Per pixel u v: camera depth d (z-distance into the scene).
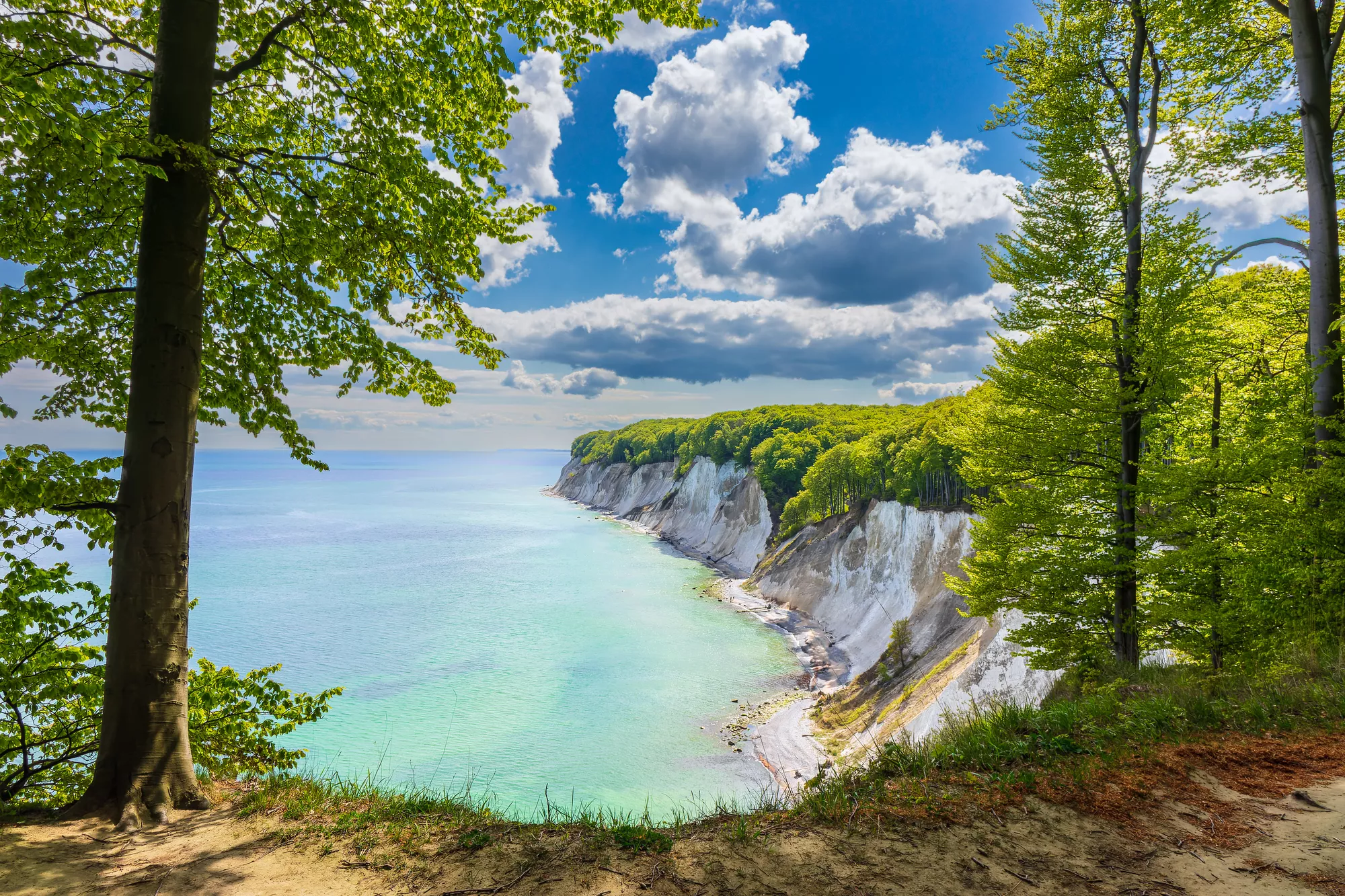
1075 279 17.83
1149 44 18.48
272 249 9.68
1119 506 17.33
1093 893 4.04
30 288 8.01
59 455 6.79
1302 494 12.98
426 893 4.32
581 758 41.31
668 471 198.62
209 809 6.57
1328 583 11.23
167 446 6.98
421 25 9.07
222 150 8.02
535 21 9.45
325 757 41.19
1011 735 7.22
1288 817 4.90
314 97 9.20
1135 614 16.94
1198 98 19.14
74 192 7.18
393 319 10.21
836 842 4.79
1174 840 4.67
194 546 143.75
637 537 152.38
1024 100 20.00
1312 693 7.94
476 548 138.62
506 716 49.03
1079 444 17.66
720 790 36.16
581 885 4.29
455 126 9.95
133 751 6.44
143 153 6.65
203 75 7.38
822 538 85.88
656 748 42.72
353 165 9.00
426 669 60.56
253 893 4.45
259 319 9.88
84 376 8.85
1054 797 5.40
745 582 93.25
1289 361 17.83
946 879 4.24
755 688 54.47
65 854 5.19
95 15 7.14
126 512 6.79
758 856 4.62
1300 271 17.75
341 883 4.55
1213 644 14.89
